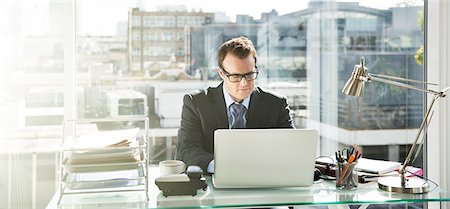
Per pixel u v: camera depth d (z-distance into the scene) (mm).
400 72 3422
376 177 2209
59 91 3061
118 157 1987
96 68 3197
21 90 3010
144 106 3271
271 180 2043
